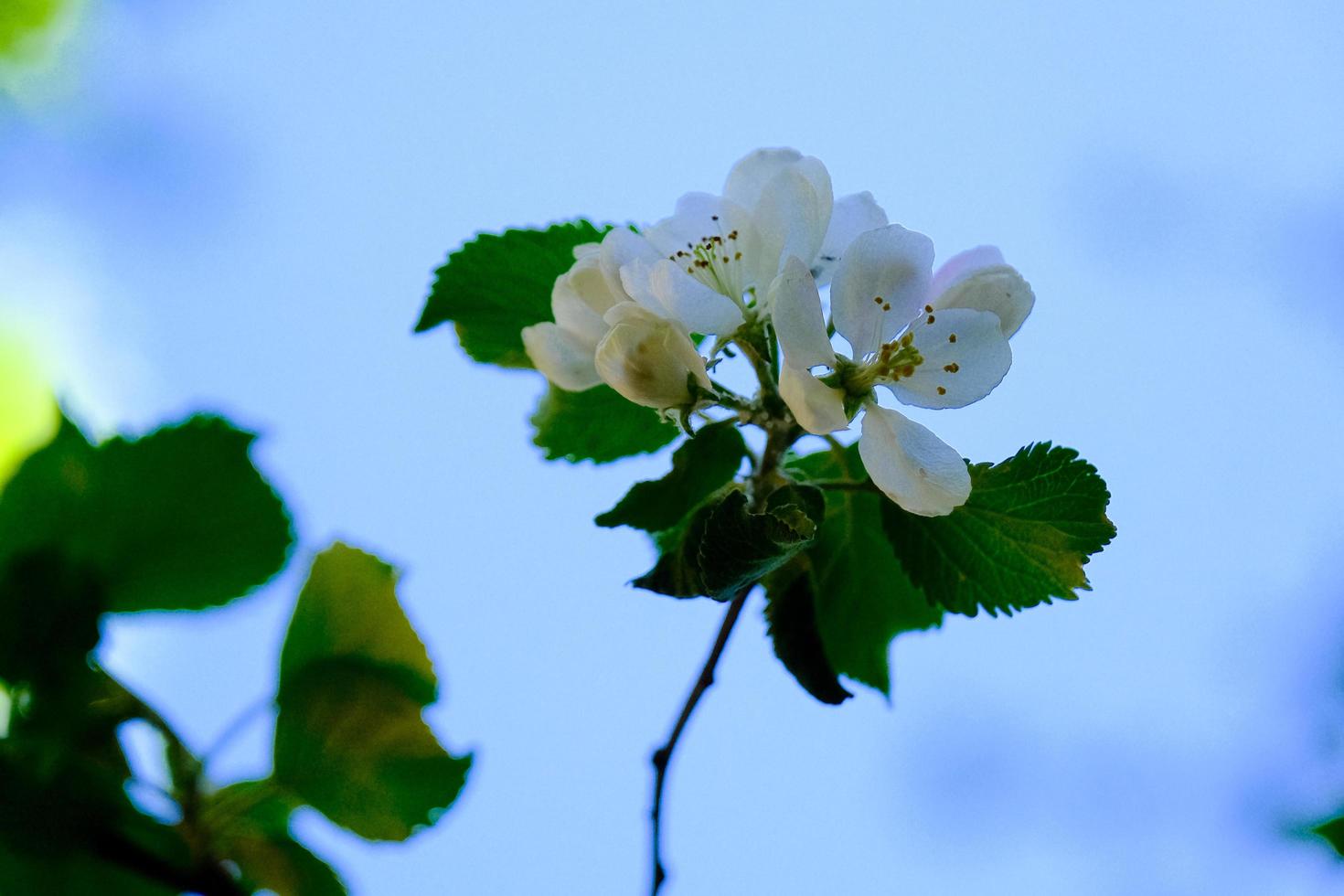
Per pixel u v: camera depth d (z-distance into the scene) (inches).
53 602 29.6
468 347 32.0
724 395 30.6
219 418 29.9
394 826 30.0
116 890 29.5
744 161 31.3
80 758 29.5
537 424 32.0
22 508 29.6
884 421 30.3
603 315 30.8
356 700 30.0
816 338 30.0
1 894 29.3
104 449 29.7
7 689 29.5
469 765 30.1
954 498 30.1
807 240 30.8
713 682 30.2
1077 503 30.5
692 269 30.9
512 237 31.8
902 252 30.5
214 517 29.9
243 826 30.1
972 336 30.5
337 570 30.1
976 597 30.8
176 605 30.0
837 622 31.7
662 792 30.2
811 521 29.7
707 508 30.5
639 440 32.0
